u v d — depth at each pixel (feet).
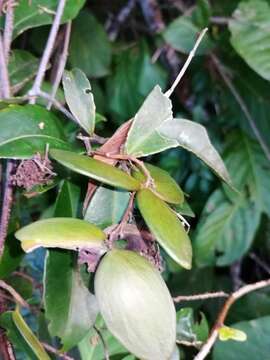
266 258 2.56
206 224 2.10
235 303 2.10
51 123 1.04
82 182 1.10
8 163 1.09
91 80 2.34
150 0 2.38
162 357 0.80
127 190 0.96
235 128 2.21
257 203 2.11
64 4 1.21
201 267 2.16
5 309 1.16
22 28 1.28
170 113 0.96
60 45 1.84
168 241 0.81
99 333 1.13
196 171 2.34
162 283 0.82
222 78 2.21
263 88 2.11
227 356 1.49
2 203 1.20
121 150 0.95
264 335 1.49
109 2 2.70
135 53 2.29
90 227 0.86
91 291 1.05
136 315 0.79
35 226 0.84
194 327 1.38
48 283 1.04
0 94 1.16
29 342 0.93
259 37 1.76
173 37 1.93
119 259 0.83
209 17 1.89
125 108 2.27
